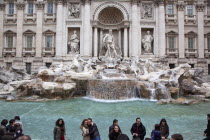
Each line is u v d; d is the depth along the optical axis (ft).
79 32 125.70
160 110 58.80
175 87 83.61
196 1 129.80
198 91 89.15
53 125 44.04
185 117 51.19
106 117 50.57
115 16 130.21
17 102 70.85
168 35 127.75
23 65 125.90
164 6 127.13
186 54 128.26
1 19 127.54
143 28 125.90
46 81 87.04
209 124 30.40
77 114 53.52
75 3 124.36
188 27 129.90
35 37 127.13
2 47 127.13
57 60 119.55
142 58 121.80
